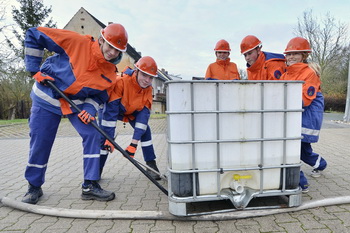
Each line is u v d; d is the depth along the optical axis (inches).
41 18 1030.4
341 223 90.5
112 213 97.1
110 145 115.8
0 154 219.5
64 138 302.0
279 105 92.4
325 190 121.0
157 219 96.0
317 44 1082.7
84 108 112.1
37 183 113.0
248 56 137.1
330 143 237.5
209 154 91.0
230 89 89.3
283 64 134.7
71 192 125.8
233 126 90.8
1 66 782.5
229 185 95.3
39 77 104.0
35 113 108.1
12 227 92.0
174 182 92.0
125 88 122.6
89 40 107.3
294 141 94.8
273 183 96.0
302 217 95.0
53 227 91.8
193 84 87.4
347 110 479.5
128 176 150.8
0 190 129.9
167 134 94.2
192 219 93.6
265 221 92.9
